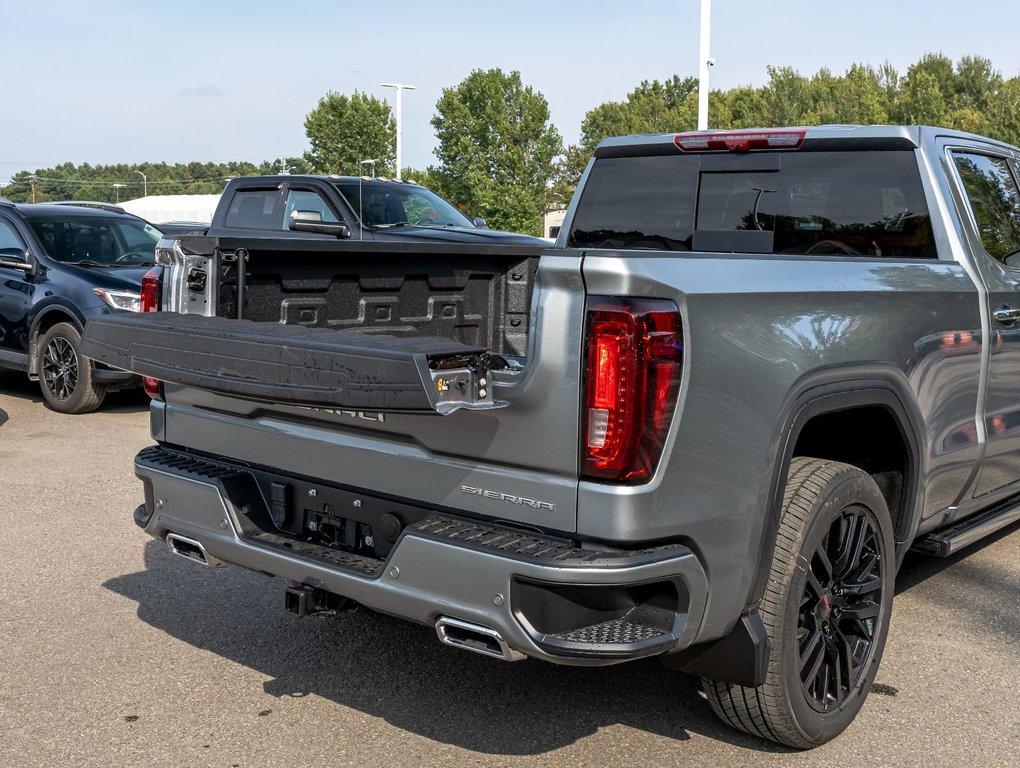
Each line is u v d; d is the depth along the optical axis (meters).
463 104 48.09
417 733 3.47
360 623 4.45
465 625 2.80
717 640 3.11
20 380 11.63
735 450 2.90
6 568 5.07
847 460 3.91
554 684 3.87
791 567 3.14
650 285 2.67
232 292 3.51
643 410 2.66
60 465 7.32
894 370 3.54
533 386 2.72
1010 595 4.89
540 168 48.97
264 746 3.38
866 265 3.53
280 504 3.43
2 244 9.98
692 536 2.82
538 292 2.72
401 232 10.75
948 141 4.45
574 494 2.72
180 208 50.88
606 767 3.27
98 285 9.32
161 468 3.59
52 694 3.72
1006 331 4.39
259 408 3.39
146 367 3.27
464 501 2.93
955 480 4.24
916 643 4.30
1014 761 3.35
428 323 4.24
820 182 4.48
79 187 195.12
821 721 3.36
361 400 2.68
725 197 4.71
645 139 4.87
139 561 5.21
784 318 3.06
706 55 21.11
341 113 56.12
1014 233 4.76
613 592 2.79
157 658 4.05
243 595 4.76
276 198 11.29
